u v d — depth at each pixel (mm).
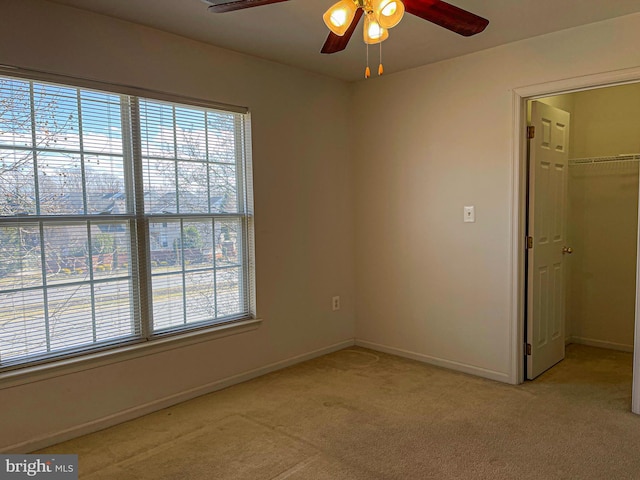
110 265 2744
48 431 2477
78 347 2637
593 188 4039
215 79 3129
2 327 2375
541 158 3299
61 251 2553
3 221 2348
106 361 2674
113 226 2748
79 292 2627
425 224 3680
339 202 4062
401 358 3883
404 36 2943
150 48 2805
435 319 3674
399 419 2730
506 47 3129
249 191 3402
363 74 3812
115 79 2668
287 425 2676
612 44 2709
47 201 2490
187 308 3123
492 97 3225
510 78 3125
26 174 2416
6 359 2391
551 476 2123
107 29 2625
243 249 3430
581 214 4117
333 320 4074
